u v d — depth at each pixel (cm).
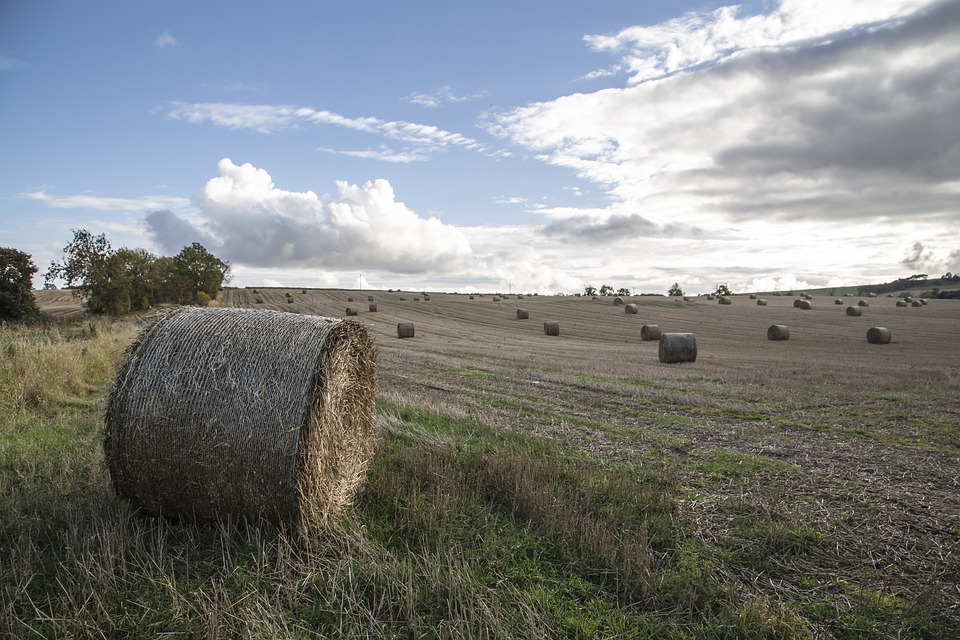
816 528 576
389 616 420
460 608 423
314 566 481
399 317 5344
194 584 456
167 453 552
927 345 3294
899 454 852
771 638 402
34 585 450
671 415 1131
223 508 558
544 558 509
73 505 578
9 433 853
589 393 1366
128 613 417
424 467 715
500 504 627
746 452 862
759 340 3688
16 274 3791
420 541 525
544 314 5803
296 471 535
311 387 553
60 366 1229
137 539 506
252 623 393
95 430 888
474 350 2511
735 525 581
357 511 616
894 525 585
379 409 1063
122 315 4750
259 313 622
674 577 473
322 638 393
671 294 13325
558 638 397
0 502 582
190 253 7719
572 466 745
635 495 644
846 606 439
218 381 554
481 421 1006
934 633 405
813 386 1553
